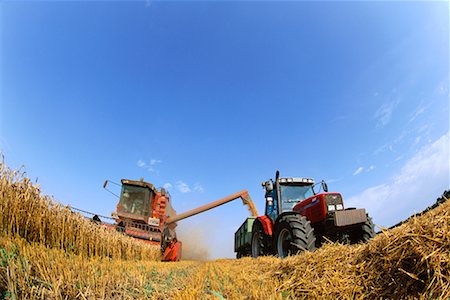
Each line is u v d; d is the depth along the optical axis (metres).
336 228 6.25
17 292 2.18
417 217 2.62
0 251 2.59
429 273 2.07
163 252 11.11
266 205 9.31
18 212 4.11
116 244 7.71
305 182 8.72
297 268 3.64
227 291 3.31
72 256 3.95
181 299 2.74
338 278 2.94
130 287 3.15
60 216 5.22
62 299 2.28
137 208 12.88
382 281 2.50
